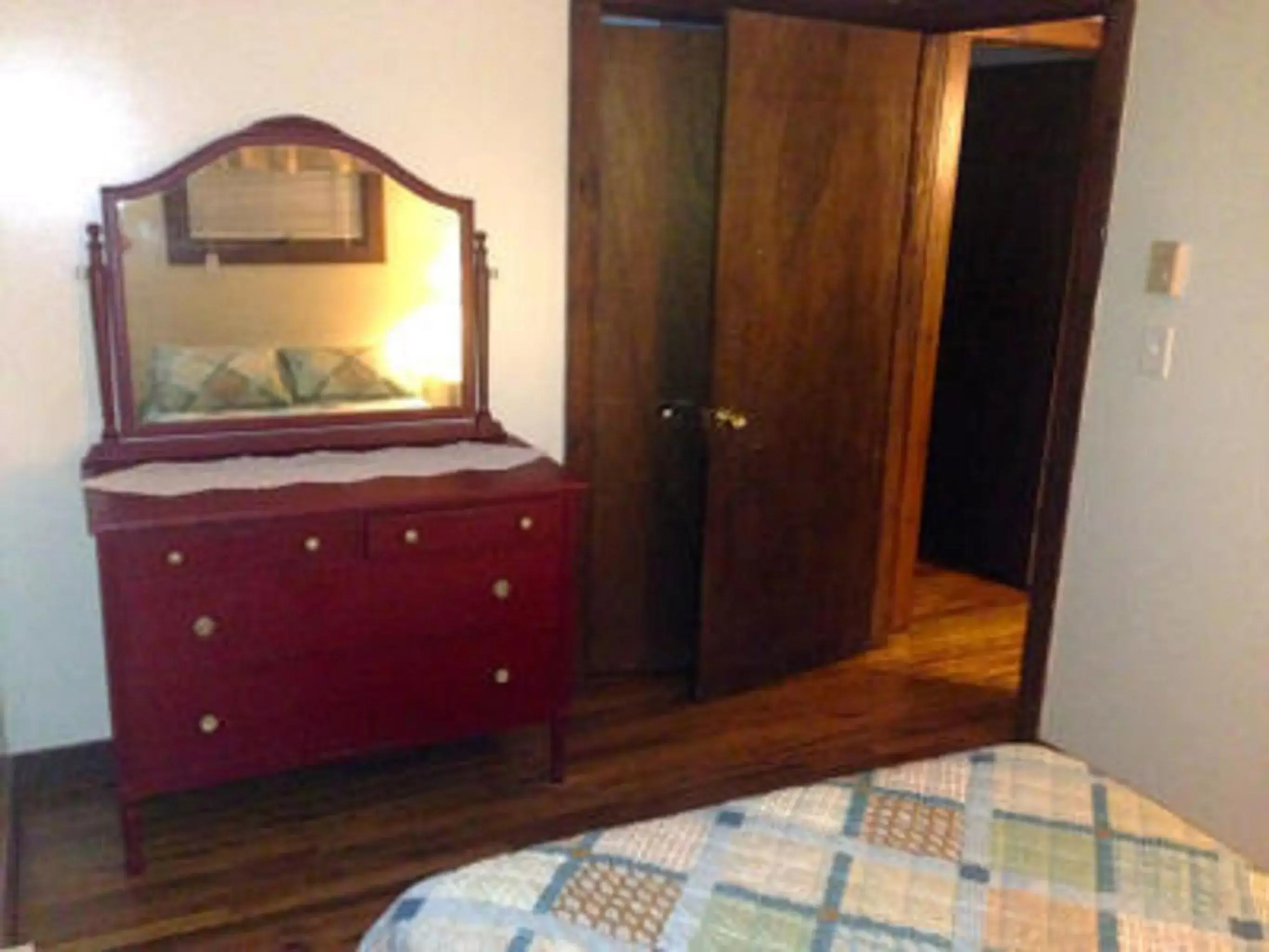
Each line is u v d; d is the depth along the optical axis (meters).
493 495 2.53
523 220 2.96
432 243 2.81
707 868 1.50
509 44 2.83
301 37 2.62
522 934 1.35
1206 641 2.54
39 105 2.43
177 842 2.52
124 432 2.60
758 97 2.92
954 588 4.39
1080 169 3.87
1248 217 2.37
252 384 2.71
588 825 2.66
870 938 1.37
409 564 2.50
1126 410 2.68
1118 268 2.66
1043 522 2.91
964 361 4.50
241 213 2.61
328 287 2.73
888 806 1.66
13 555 2.64
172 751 2.38
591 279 3.07
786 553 3.36
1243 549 2.44
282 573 2.37
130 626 2.27
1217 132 2.41
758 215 3.01
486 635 2.63
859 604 3.62
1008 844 1.57
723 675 3.34
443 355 2.89
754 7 2.95
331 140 2.65
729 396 3.10
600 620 3.44
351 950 2.20
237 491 2.43
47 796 2.68
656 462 3.36
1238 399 2.42
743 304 3.05
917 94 3.22
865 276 3.28
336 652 2.48
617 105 3.07
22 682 2.72
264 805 2.68
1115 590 2.75
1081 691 2.87
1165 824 1.64
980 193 4.31
